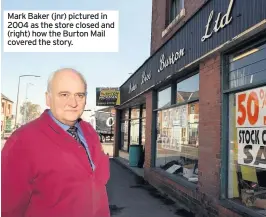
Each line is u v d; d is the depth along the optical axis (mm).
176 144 8180
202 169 6090
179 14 8453
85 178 1989
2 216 1804
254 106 4836
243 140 5082
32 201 1878
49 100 2141
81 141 2186
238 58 5277
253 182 4820
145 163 10656
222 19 5363
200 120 6285
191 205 6547
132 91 13250
